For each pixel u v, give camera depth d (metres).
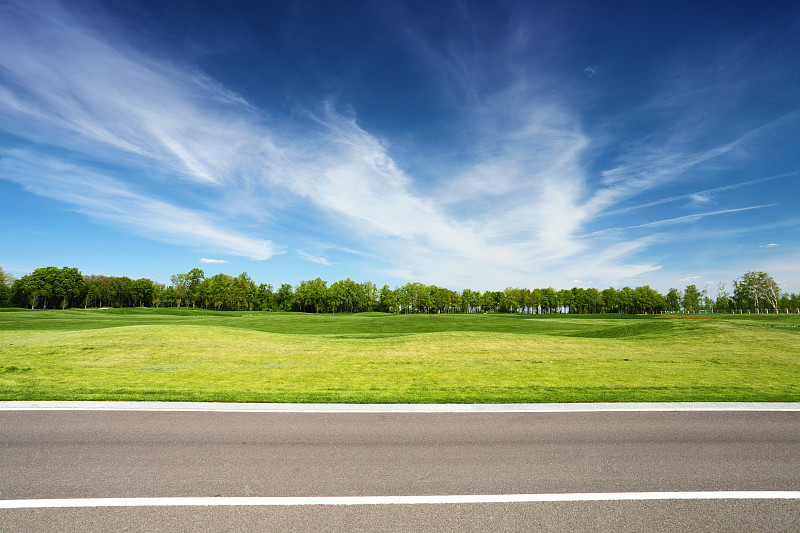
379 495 4.42
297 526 3.76
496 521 3.89
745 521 3.91
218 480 4.76
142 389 9.87
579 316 85.75
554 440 6.34
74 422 7.01
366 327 47.56
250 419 7.35
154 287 126.06
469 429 6.88
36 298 101.00
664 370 13.98
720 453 5.80
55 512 3.96
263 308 119.19
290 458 5.50
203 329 26.14
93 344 19.16
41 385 10.23
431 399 9.15
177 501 4.23
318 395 9.52
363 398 9.20
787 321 36.62
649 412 8.04
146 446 5.89
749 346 20.94
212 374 12.65
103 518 3.86
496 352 18.97
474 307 129.62
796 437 6.53
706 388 10.81
